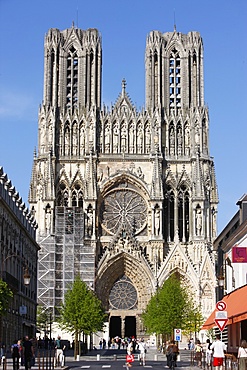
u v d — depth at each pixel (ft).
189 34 524.11
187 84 516.73
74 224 488.85
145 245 495.82
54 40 517.55
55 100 508.94
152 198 488.44
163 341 456.45
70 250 487.20
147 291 487.61
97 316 392.88
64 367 241.55
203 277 482.28
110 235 497.46
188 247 492.54
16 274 360.48
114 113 508.12
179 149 505.25
